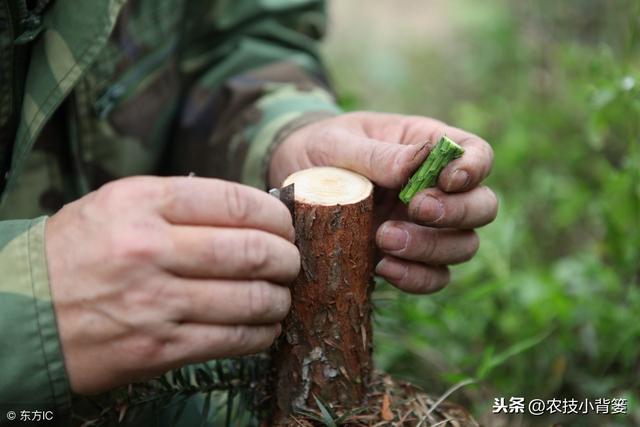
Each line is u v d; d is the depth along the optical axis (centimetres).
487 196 127
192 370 145
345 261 124
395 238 128
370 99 399
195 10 195
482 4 397
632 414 169
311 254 123
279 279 109
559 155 277
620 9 303
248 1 196
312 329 127
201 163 184
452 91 395
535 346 192
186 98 191
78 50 136
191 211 103
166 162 202
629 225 198
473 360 178
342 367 129
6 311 105
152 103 184
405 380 152
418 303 197
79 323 106
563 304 190
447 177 121
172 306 103
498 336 205
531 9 364
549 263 246
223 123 179
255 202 107
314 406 130
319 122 152
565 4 347
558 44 331
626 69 187
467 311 206
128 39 173
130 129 179
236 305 105
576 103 281
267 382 136
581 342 194
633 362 185
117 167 180
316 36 214
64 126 169
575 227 257
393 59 425
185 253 101
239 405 138
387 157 125
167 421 140
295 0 204
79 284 104
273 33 199
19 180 162
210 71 193
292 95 176
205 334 106
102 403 131
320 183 127
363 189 126
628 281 204
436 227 126
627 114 190
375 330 173
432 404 138
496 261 213
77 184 172
